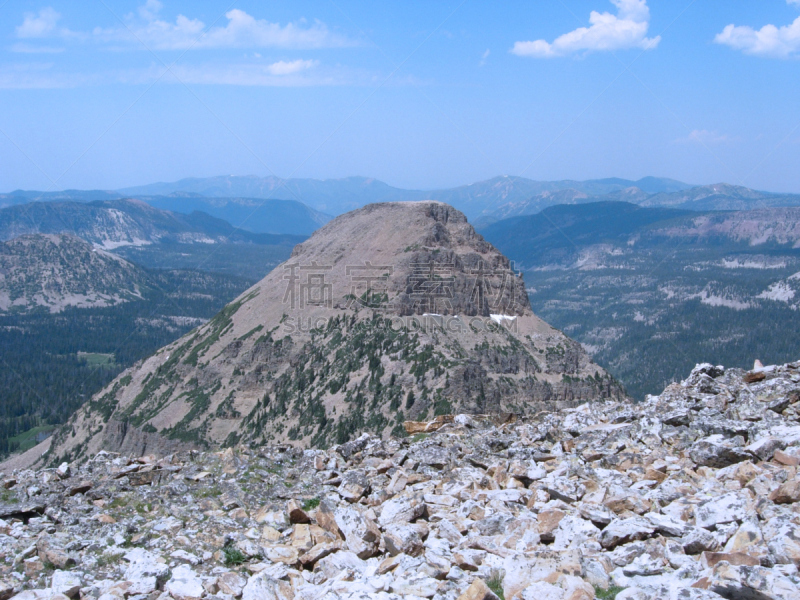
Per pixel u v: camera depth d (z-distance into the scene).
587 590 16.16
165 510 25.02
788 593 14.77
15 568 20.34
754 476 22.08
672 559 17.56
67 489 27.39
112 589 18.73
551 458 28.19
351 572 19.12
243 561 20.98
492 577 17.86
